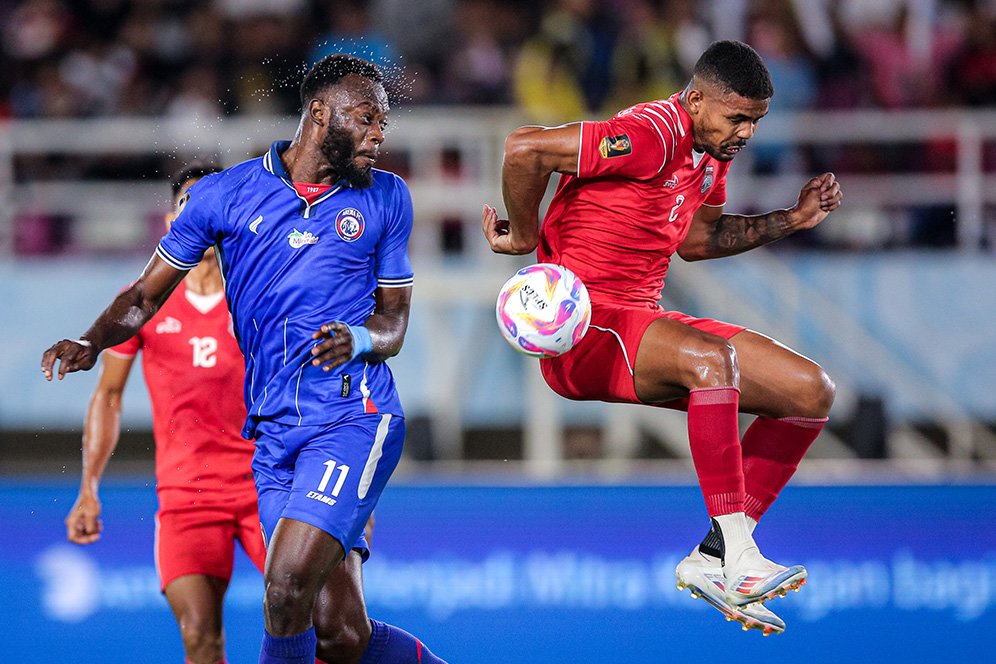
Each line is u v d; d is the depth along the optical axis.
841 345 35.38
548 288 14.30
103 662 23.77
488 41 38.88
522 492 27.00
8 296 35.50
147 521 26.14
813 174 37.25
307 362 14.55
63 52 39.81
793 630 24.12
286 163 14.84
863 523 26.73
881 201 35.81
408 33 38.56
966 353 35.38
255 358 14.91
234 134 35.25
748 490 15.20
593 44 36.28
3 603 24.86
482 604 24.53
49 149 35.88
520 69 36.53
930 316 35.50
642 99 36.12
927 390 35.28
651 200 14.69
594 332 14.78
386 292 15.15
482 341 34.88
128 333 14.71
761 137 36.12
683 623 23.97
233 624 23.58
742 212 35.34
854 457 33.19
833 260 35.75
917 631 24.52
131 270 35.97
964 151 35.62
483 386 34.91
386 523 26.67
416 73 38.41
